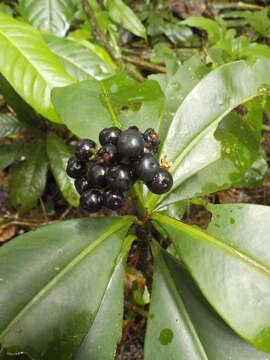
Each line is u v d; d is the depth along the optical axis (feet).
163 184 0.47
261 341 0.43
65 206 1.20
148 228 0.60
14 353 0.44
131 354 0.84
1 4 1.29
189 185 0.60
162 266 0.58
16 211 1.17
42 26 1.11
